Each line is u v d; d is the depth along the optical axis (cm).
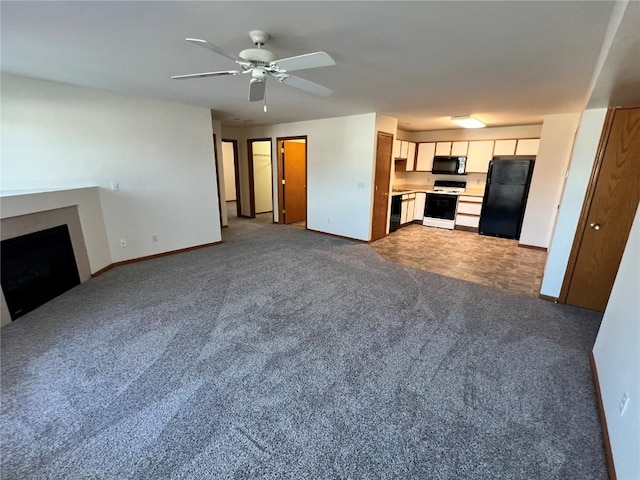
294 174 698
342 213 563
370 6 155
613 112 266
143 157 405
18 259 268
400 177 778
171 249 459
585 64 225
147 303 298
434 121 550
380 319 274
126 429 158
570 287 305
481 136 629
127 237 408
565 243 302
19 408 170
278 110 468
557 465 144
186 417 166
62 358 213
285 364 211
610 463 140
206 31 190
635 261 176
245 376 199
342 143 535
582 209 290
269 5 156
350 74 269
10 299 261
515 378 201
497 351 229
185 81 309
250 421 165
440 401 181
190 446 150
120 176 388
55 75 296
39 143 327
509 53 214
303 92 338
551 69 243
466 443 154
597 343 214
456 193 653
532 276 388
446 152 671
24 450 146
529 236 513
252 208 756
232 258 443
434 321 272
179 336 243
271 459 144
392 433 159
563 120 449
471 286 353
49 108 326
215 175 495
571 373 207
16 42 210
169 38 201
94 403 174
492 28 177
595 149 279
